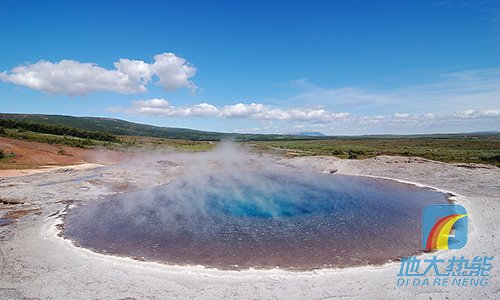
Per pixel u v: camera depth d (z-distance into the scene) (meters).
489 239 13.95
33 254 12.47
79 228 15.98
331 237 15.04
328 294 9.68
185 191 26.19
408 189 27.03
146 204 21.39
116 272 11.09
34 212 18.58
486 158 39.09
